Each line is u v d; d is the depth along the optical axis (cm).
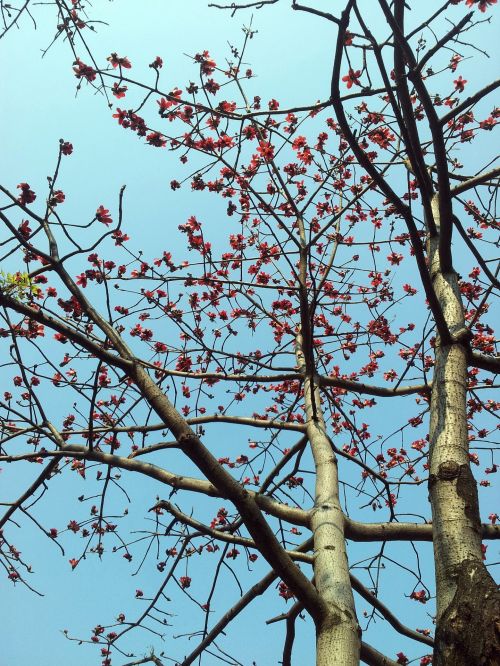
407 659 581
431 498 306
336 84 312
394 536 414
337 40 308
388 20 325
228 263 630
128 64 448
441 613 255
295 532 596
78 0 392
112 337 350
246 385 675
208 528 416
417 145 377
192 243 548
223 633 489
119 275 536
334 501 399
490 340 591
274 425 504
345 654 285
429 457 326
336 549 354
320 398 523
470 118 569
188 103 409
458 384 349
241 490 296
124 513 539
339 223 607
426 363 653
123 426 545
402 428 595
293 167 561
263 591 473
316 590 322
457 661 235
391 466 632
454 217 425
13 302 332
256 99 573
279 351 568
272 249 630
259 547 296
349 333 599
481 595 245
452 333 379
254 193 458
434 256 441
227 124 489
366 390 545
